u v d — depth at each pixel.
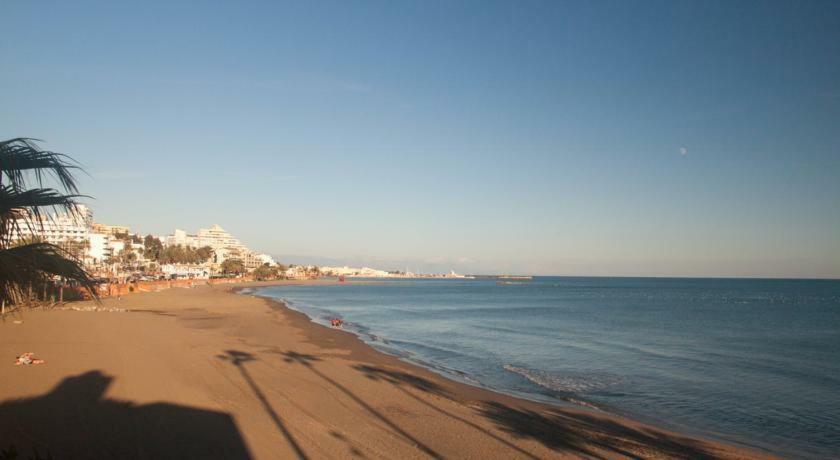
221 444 9.36
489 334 35.25
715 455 11.18
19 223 7.21
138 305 49.97
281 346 23.70
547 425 12.62
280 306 54.84
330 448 9.61
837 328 43.31
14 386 12.70
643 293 129.75
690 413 15.30
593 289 160.00
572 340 32.28
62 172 7.36
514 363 23.34
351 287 155.25
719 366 23.53
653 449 11.28
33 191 7.12
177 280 107.94
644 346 30.06
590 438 11.76
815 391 18.48
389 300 83.94
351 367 19.05
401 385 16.30
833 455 11.89
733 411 15.62
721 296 114.31
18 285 6.64
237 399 12.69
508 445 10.68
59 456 8.35
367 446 9.89
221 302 57.47
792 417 15.05
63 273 6.94
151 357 17.66
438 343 30.09
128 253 127.25
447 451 9.98
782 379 20.66
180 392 12.91
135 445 9.05
